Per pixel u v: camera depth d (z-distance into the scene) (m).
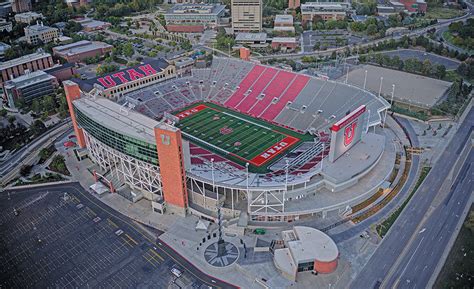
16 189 177.88
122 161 171.12
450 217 152.12
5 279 133.50
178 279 130.38
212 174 153.75
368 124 194.50
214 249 141.38
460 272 128.88
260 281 127.44
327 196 157.50
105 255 141.25
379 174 171.50
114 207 165.00
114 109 182.62
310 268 130.75
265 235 146.00
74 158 199.00
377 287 124.38
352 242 141.50
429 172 178.75
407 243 140.62
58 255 142.25
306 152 185.50
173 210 160.62
